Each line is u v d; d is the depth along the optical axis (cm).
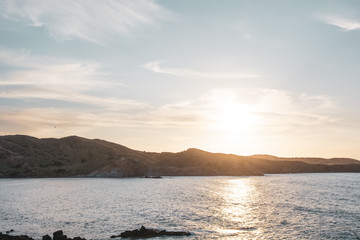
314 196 6203
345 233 2983
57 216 3906
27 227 3281
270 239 2766
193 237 2808
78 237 2666
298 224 3397
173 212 4181
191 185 9481
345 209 4459
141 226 3114
